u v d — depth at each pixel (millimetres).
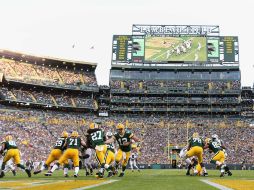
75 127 76250
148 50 86250
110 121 81062
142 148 72312
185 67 88312
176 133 77312
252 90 89875
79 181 14711
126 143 19422
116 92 87438
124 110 87562
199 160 22391
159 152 71375
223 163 20938
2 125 66188
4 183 13234
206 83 88062
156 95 88625
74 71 89562
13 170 24266
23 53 80500
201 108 87250
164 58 85562
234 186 12133
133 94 88250
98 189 10375
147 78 89125
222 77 88312
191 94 87438
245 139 74625
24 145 62938
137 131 78062
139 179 16859
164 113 88000
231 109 86688
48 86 81000
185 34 86250
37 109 80125
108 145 18953
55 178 17984
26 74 79500
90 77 89938
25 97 77750
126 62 87125
